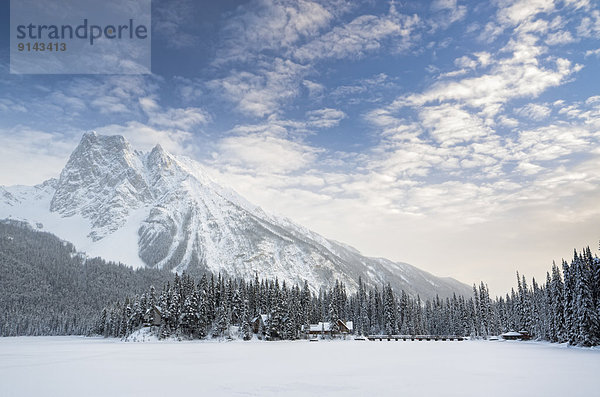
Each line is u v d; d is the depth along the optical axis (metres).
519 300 193.88
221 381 45.28
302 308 193.25
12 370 56.91
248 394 37.62
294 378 47.53
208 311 158.00
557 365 61.72
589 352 90.88
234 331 158.88
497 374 51.12
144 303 165.88
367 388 40.69
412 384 43.25
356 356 80.81
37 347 119.31
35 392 39.34
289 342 146.88
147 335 151.12
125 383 44.06
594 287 108.12
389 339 186.00
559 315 128.62
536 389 40.09
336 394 37.62
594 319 103.94
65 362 68.50
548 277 152.38
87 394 38.09
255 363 65.31
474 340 183.50
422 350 102.00
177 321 148.38
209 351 96.44
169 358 75.75
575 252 110.06
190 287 168.75
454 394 37.69
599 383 43.62
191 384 43.25
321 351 96.75
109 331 194.75
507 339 180.12
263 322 163.88
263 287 196.25
